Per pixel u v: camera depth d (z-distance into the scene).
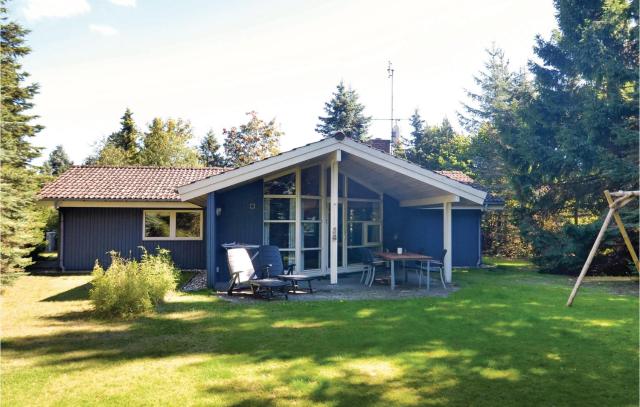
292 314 8.28
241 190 12.57
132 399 4.48
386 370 5.29
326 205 13.97
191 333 6.97
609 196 8.91
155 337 6.76
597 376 5.12
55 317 8.12
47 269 16.59
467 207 17.78
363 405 4.34
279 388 4.74
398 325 7.45
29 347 6.24
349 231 14.79
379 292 10.94
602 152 15.84
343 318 7.96
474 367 5.39
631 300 10.02
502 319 7.90
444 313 8.41
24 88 15.91
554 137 18.94
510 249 24.48
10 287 11.85
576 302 9.69
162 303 9.33
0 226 11.29
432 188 12.77
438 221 17.45
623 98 16.00
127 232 16.58
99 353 5.97
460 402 4.42
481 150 31.72
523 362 5.58
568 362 5.58
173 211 16.84
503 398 4.52
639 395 4.59
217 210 12.34
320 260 13.82
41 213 19.11
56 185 16.98
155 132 42.66
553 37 20.48
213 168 20.48
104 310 8.19
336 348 6.16
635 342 6.45
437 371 5.25
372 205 15.73
